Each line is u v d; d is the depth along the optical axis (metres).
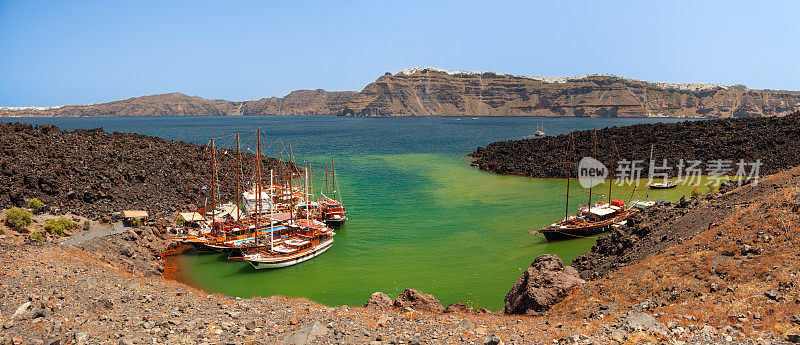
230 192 95.12
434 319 26.89
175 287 39.47
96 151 97.25
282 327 24.09
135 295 30.55
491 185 110.50
